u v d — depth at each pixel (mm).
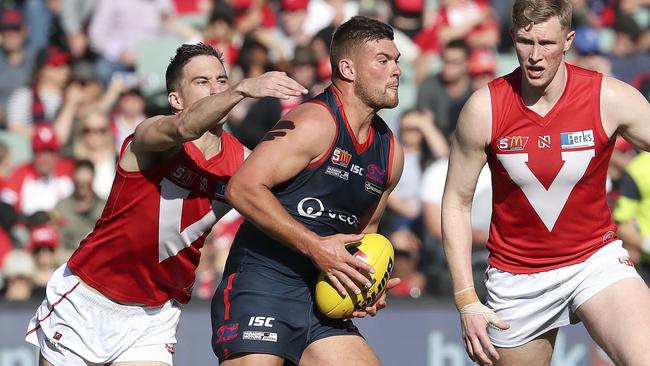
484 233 32375
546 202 19844
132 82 41406
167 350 20672
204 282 32875
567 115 19406
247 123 36406
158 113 38875
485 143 19812
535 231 20094
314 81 38250
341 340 19984
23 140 39094
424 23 44281
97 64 43062
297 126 19297
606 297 19516
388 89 19656
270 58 39625
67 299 20594
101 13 43594
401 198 35969
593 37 41781
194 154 20000
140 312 20578
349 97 19766
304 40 41969
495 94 19656
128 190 19844
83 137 37250
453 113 38875
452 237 20312
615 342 19125
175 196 19891
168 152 19625
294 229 18891
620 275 19656
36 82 40344
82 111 38656
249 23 43625
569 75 19516
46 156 36188
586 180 19672
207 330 30531
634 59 42562
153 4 44188
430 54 42812
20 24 41438
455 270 20188
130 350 20516
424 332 31109
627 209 32781
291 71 38469
